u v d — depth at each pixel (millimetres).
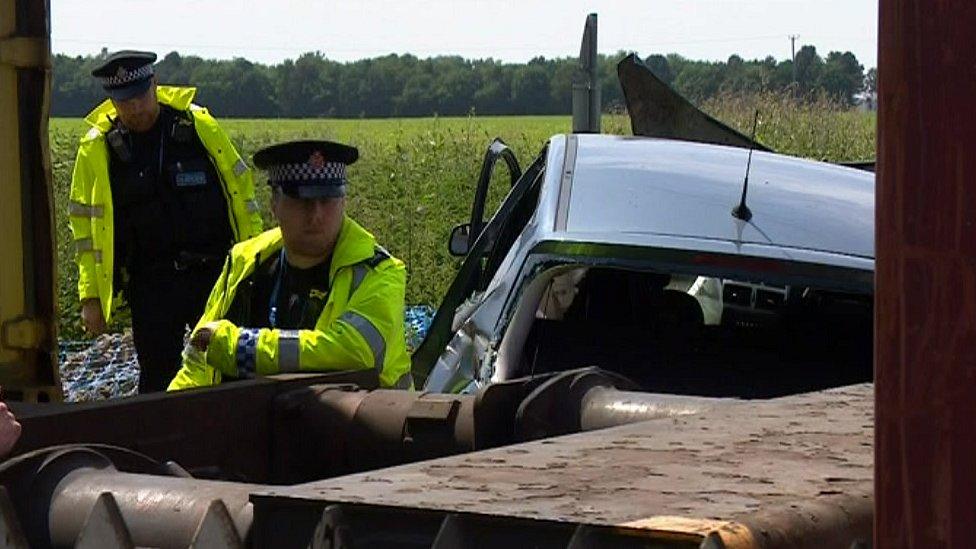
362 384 3711
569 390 3105
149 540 1969
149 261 7320
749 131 20812
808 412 2336
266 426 3379
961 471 1188
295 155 4543
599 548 1467
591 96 11242
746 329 4906
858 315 4816
